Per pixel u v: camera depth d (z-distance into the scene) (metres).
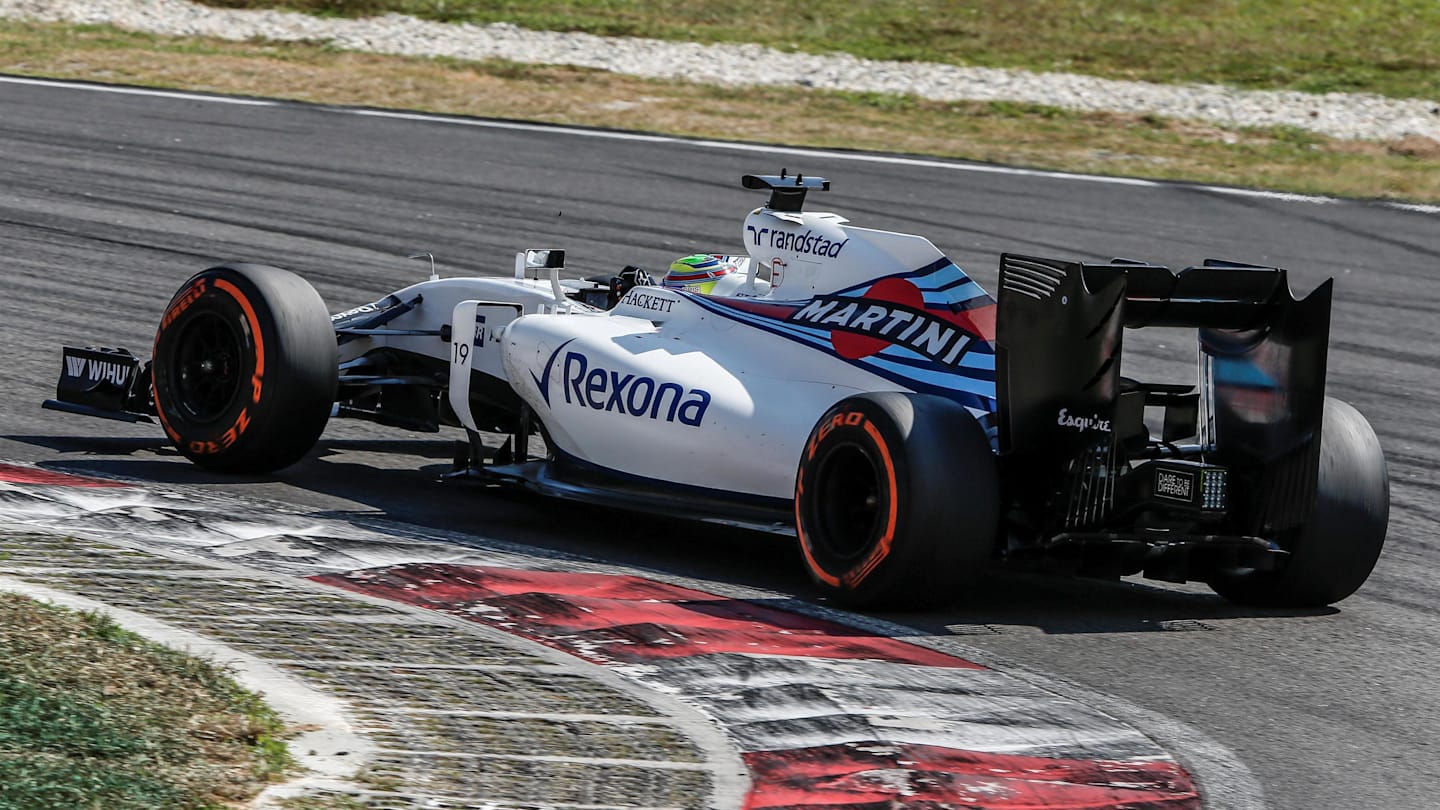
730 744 16.33
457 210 59.16
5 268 46.53
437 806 13.89
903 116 85.25
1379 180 75.44
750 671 18.88
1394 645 22.61
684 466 25.19
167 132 69.69
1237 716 18.89
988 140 80.62
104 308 42.94
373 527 25.27
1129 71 98.75
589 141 74.06
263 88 82.00
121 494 25.86
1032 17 108.88
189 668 16.44
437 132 73.88
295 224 55.41
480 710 16.58
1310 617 23.97
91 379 30.56
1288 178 75.50
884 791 15.21
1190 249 60.91
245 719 15.33
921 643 21.00
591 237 56.12
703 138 76.38
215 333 28.41
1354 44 104.94
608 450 26.30
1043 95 91.88
